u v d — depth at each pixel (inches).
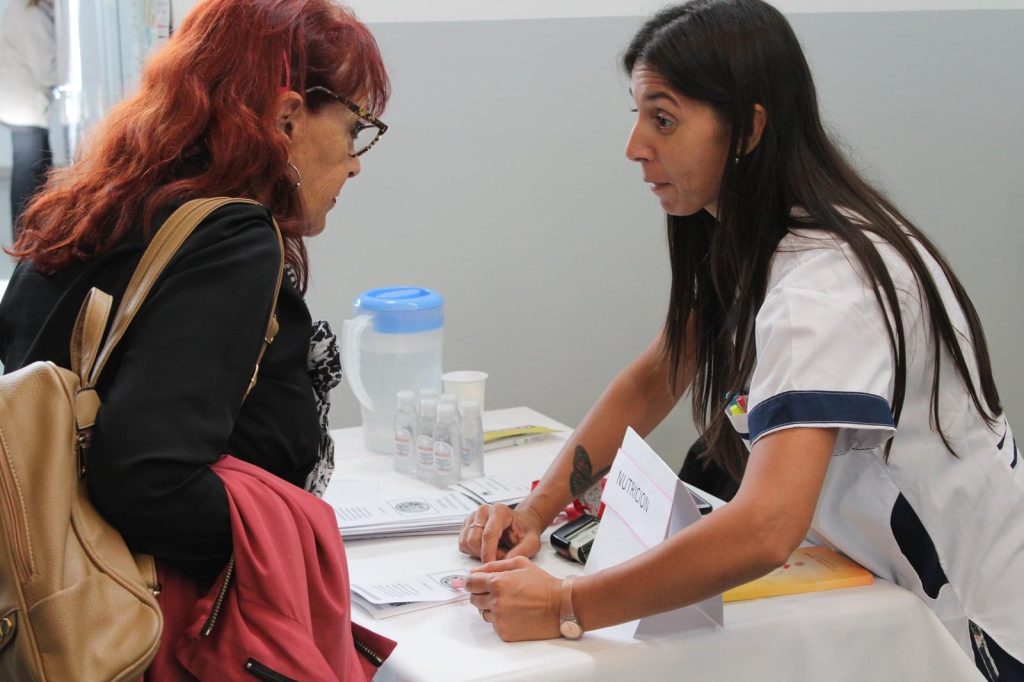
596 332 108.8
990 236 114.2
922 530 46.4
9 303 40.7
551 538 53.7
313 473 43.3
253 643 35.6
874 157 110.3
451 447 63.7
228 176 39.1
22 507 32.7
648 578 41.0
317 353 45.5
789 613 45.1
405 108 99.7
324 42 41.7
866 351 40.6
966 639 46.7
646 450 47.8
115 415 33.5
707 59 42.8
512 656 42.0
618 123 105.0
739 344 46.1
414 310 70.7
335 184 44.3
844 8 106.7
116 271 37.4
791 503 39.1
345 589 39.6
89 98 90.0
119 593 33.6
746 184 44.1
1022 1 110.4
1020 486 46.8
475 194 103.2
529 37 101.5
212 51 40.0
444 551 54.3
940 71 110.1
